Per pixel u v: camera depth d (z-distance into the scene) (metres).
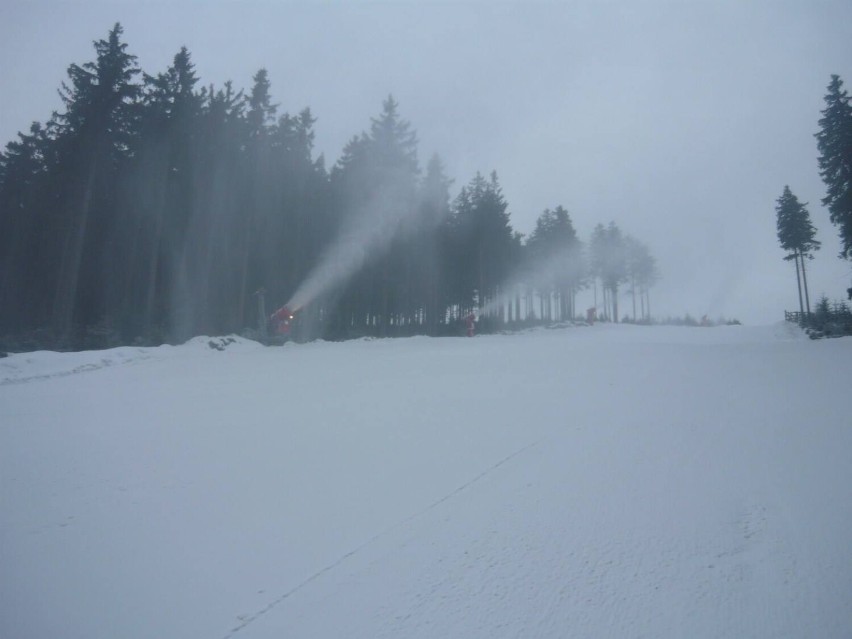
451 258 43.06
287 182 35.19
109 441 8.02
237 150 31.92
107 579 4.45
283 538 4.99
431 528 5.02
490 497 5.61
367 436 7.97
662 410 8.77
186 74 29.39
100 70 25.78
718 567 4.19
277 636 3.67
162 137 28.34
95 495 6.06
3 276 31.73
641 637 3.48
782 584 3.96
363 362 16.97
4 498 6.03
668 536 4.66
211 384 12.98
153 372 15.26
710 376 11.95
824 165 29.34
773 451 6.53
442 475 6.30
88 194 25.19
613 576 4.12
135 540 5.05
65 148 27.00
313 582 4.27
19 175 32.38
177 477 6.54
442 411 9.35
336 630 3.69
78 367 15.88
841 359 13.68
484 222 43.81
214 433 8.35
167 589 4.29
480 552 4.54
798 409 8.42
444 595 3.99
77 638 3.77
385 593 4.07
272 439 7.96
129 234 30.41
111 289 29.94
